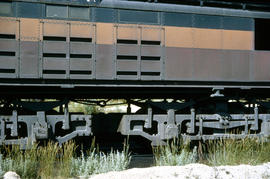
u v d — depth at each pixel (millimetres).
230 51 9656
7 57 7934
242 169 7312
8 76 7926
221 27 9648
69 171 7227
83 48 8445
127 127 9164
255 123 10180
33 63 8102
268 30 13477
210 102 10258
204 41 9484
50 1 8297
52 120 8648
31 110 8547
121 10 8867
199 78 9320
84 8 8617
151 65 8945
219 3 9688
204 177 6633
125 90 9367
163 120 9445
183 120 9703
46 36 8258
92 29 8594
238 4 9891
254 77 9789
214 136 9820
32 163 7262
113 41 8734
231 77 9602
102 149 10141
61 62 8273
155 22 9133
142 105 9852
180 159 8031
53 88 8750
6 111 8758
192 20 9414
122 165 7551
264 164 8031
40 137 8320
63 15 8445
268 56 9914
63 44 8297
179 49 9195
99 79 8555
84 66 8438
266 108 10625
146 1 9117
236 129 10539
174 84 9172
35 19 8211
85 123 8953
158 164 8188
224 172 7020
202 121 9773
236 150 8664
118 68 8680
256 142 9602
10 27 8039
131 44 8852
